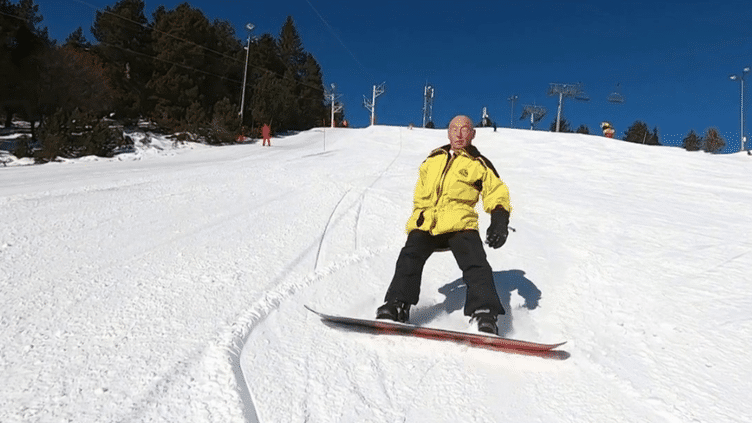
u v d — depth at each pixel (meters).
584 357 2.54
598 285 3.78
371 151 19.70
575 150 20.31
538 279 3.93
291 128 51.06
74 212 5.53
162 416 1.82
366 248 4.55
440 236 2.91
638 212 7.33
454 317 3.07
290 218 5.71
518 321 3.06
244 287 3.26
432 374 2.29
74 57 28.70
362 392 2.09
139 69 36.47
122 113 33.72
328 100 66.62
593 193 9.50
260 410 1.91
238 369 2.20
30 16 27.17
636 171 14.05
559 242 5.22
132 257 3.91
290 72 61.88
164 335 2.48
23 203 5.93
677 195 9.80
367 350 2.48
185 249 4.20
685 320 3.09
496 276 4.02
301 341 2.53
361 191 7.88
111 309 2.82
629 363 2.50
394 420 1.92
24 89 26.30
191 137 29.42
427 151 20.44
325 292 3.33
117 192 6.98
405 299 2.76
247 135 35.56
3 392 1.95
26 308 2.81
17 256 3.84
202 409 1.87
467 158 2.92
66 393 1.95
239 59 46.91
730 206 8.46
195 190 7.35
